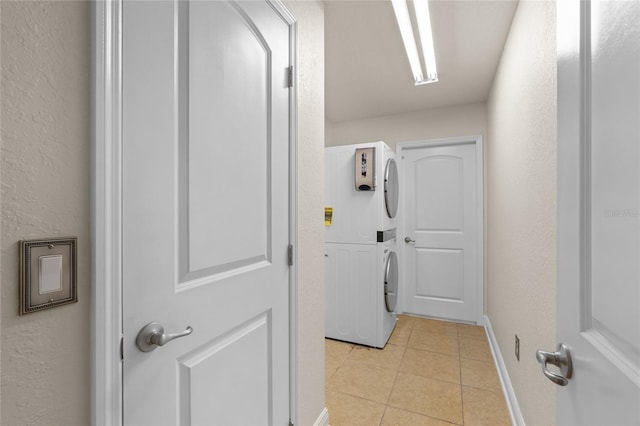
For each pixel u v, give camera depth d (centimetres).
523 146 155
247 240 103
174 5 77
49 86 53
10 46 48
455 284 325
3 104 47
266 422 114
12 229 48
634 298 40
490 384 204
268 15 114
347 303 269
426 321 323
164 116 74
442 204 331
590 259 52
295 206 131
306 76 143
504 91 207
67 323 55
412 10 170
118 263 62
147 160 69
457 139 319
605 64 47
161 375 73
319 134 155
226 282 94
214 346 90
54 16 53
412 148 343
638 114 39
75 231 56
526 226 149
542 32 124
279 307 122
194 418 82
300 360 136
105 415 59
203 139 85
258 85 108
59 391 54
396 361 235
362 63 231
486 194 309
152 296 70
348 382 206
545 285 120
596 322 50
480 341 272
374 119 358
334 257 274
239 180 99
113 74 61
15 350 49
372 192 260
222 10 92
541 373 125
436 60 227
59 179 54
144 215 69
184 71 79
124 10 64
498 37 197
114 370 61
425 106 322
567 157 59
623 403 41
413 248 341
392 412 176
